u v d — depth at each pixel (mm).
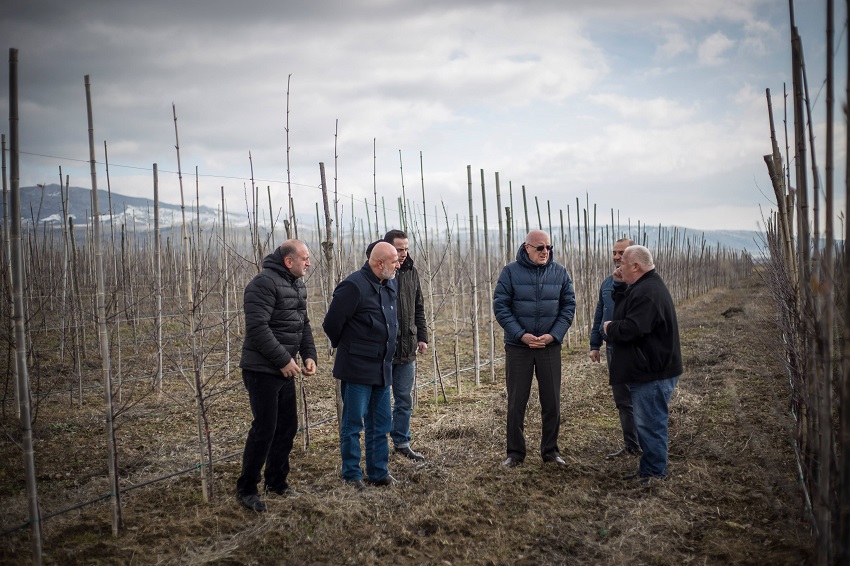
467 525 4098
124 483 5059
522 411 5242
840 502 2531
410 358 5648
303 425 6141
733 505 4266
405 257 5668
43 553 3770
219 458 5578
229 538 3955
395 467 5340
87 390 8664
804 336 3432
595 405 7336
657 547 3764
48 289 10930
